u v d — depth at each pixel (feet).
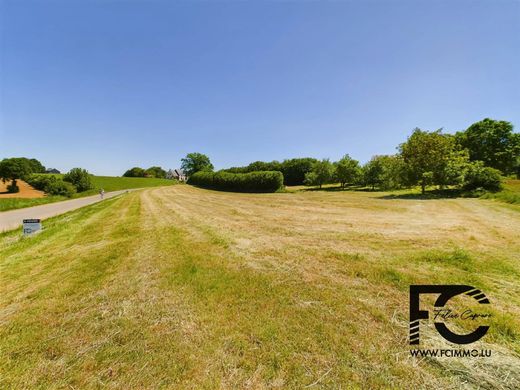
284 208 47.62
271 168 187.32
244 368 6.91
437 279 12.67
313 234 24.02
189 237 23.09
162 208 49.21
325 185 146.30
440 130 77.00
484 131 100.99
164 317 9.59
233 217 36.17
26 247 21.42
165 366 7.02
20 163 163.84
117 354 7.55
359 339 8.11
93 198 95.55
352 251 18.13
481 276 13.08
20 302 11.23
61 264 16.40
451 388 6.18
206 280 12.97
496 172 67.97
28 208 63.16
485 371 6.74
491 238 21.66
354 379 6.49
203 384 6.39
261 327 8.80
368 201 59.47
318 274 13.75
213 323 9.10
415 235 23.13
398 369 6.81
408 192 84.48
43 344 8.09
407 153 79.56
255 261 16.01
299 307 10.19
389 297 11.01
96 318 9.65
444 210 41.27
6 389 6.36
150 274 14.07
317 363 7.07
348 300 10.73
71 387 6.40
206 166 245.65
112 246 20.39
